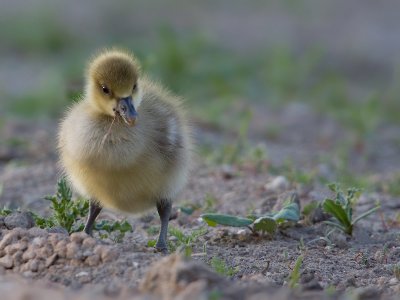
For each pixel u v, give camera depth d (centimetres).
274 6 4088
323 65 3131
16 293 818
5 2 3891
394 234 1231
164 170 1084
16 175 1588
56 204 1120
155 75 2438
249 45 3359
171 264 851
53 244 972
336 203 1206
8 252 988
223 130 2102
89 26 3622
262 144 1866
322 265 1068
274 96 2544
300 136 2158
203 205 1373
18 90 2592
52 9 3778
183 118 1174
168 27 2825
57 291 838
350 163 1953
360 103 2575
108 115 1084
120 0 4075
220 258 1070
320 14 3909
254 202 1394
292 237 1199
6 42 3334
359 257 1113
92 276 923
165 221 1105
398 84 2745
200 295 791
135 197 1088
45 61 3114
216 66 2623
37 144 1867
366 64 3177
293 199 1281
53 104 2327
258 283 938
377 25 3712
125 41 3120
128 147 1047
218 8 4053
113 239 1144
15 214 1109
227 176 1557
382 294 926
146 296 820
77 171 1084
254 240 1177
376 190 1642
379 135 2281
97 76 1099
